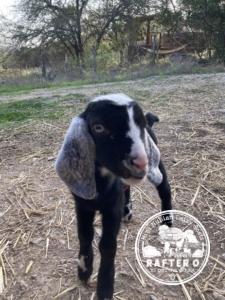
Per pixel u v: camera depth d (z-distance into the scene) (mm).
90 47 4578
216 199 717
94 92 1795
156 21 4000
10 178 843
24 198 747
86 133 402
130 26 4332
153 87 1820
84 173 413
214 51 3363
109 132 380
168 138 1023
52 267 552
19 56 4477
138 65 3291
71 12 4383
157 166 542
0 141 1096
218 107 1300
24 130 1183
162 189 599
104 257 455
